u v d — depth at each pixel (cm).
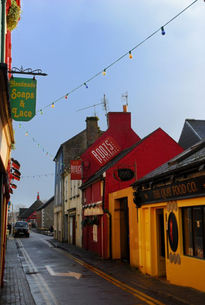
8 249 2353
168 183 1033
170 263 1033
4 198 995
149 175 1302
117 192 1614
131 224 1390
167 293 843
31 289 955
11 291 921
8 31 987
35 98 895
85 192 2459
